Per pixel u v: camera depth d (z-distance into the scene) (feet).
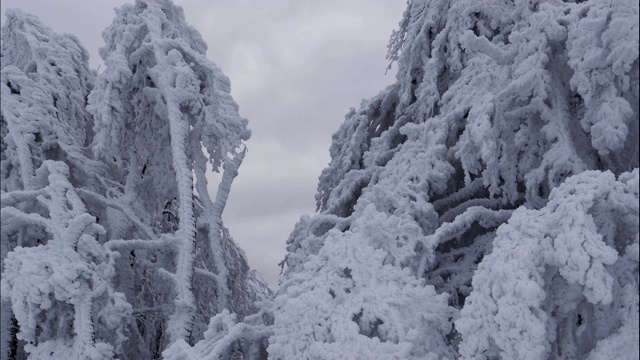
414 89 27.48
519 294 12.36
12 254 18.85
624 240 13.42
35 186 23.24
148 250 24.62
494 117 19.13
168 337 23.20
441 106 24.39
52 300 18.66
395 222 18.13
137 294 26.37
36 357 18.22
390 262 17.66
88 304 18.71
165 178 27.71
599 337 12.78
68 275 18.31
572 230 12.41
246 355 18.84
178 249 22.70
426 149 21.68
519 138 19.02
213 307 28.43
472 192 22.06
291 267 22.93
